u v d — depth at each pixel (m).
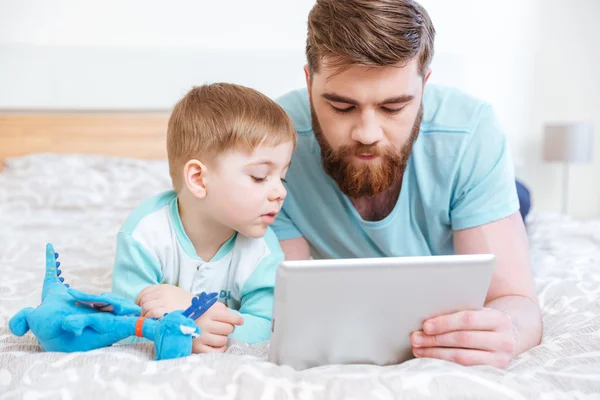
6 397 0.72
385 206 1.23
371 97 0.97
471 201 1.18
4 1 2.92
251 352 0.96
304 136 1.25
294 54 3.19
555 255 1.85
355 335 0.86
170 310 0.97
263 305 1.09
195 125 1.02
